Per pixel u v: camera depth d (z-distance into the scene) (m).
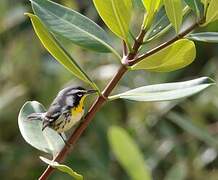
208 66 13.63
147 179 9.64
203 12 6.20
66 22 6.43
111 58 12.80
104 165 12.05
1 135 12.69
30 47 13.09
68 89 7.23
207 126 12.53
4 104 12.35
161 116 12.64
